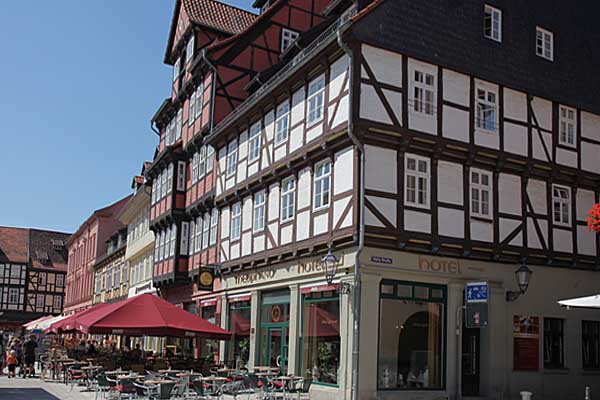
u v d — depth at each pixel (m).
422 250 17.72
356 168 17.19
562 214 20.89
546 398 19.73
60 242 83.62
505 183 19.67
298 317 19.83
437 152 18.25
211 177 27.34
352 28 17.45
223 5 31.53
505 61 20.11
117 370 19.89
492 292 19.08
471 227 18.69
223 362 24.03
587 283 21.23
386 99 17.70
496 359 18.89
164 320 17.78
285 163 20.62
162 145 36.03
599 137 22.12
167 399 15.42
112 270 50.34
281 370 20.52
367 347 16.81
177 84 32.78
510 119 19.94
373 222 16.97
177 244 30.11
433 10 18.92
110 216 58.38
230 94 27.31
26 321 77.62
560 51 21.59
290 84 20.91
